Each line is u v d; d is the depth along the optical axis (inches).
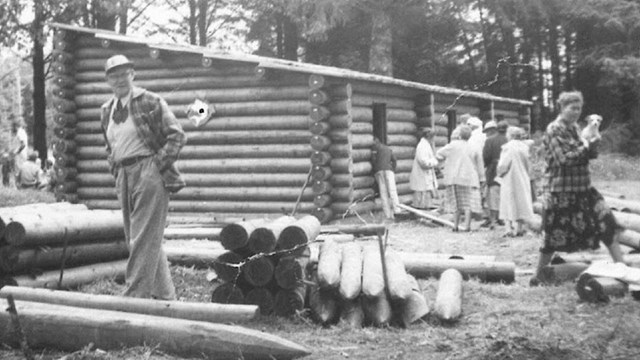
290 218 300.5
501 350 213.3
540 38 1528.1
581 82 1499.8
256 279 259.3
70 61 666.2
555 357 206.7
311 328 250.7
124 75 257.6
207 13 1488.7
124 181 259.3
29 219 289.7
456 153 541.0
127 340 213.3
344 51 1465.3
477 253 423.2
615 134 1352.1
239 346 207.5
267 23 1488.7
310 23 1229.1
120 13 1080.2
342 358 214.7
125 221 263.7
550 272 308.7
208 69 611.5
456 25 1396.4
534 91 1557.6
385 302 254.8
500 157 499.8
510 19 1407.5
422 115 748.6
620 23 1320.1
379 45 1219.2
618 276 271.0
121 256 339.6
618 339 218.8
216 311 237.0
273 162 591.2
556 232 300.0
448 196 544.7
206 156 612.1
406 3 1245.1
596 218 297.0
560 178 296.8
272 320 255.9
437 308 256.8
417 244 461.7
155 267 258.1
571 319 248.2
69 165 671.1
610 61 1321.4
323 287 253.4
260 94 594.9
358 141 611.5
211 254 348.8
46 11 987.9
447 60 1483.8
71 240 304.8
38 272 294.7
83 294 252.8
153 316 220.7
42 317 217.6
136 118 257.3
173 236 459.5
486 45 1493.6
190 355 209.5
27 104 1914.4
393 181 617.6
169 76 625.6
